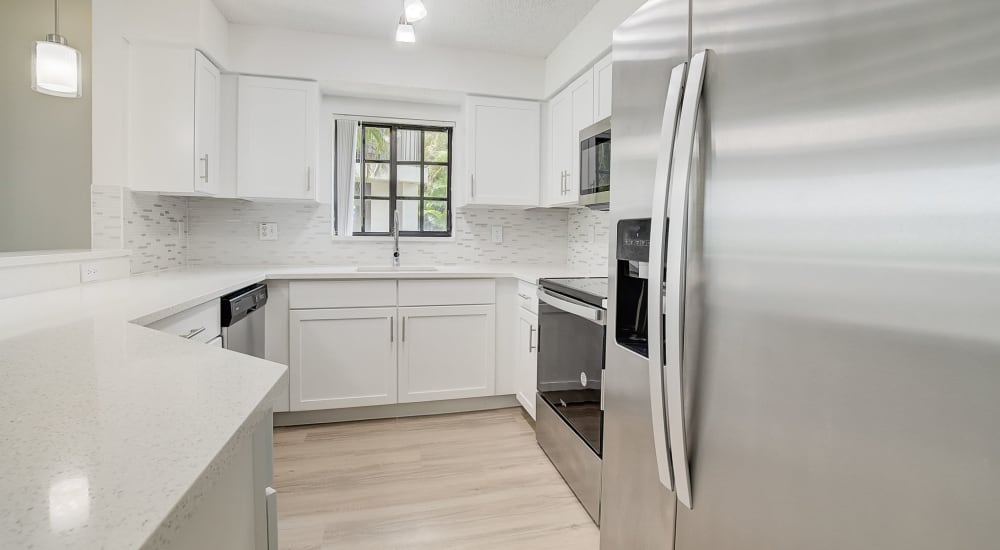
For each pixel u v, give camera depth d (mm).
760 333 819
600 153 2328
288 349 2738
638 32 1265
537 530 1805
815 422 721
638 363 1277
